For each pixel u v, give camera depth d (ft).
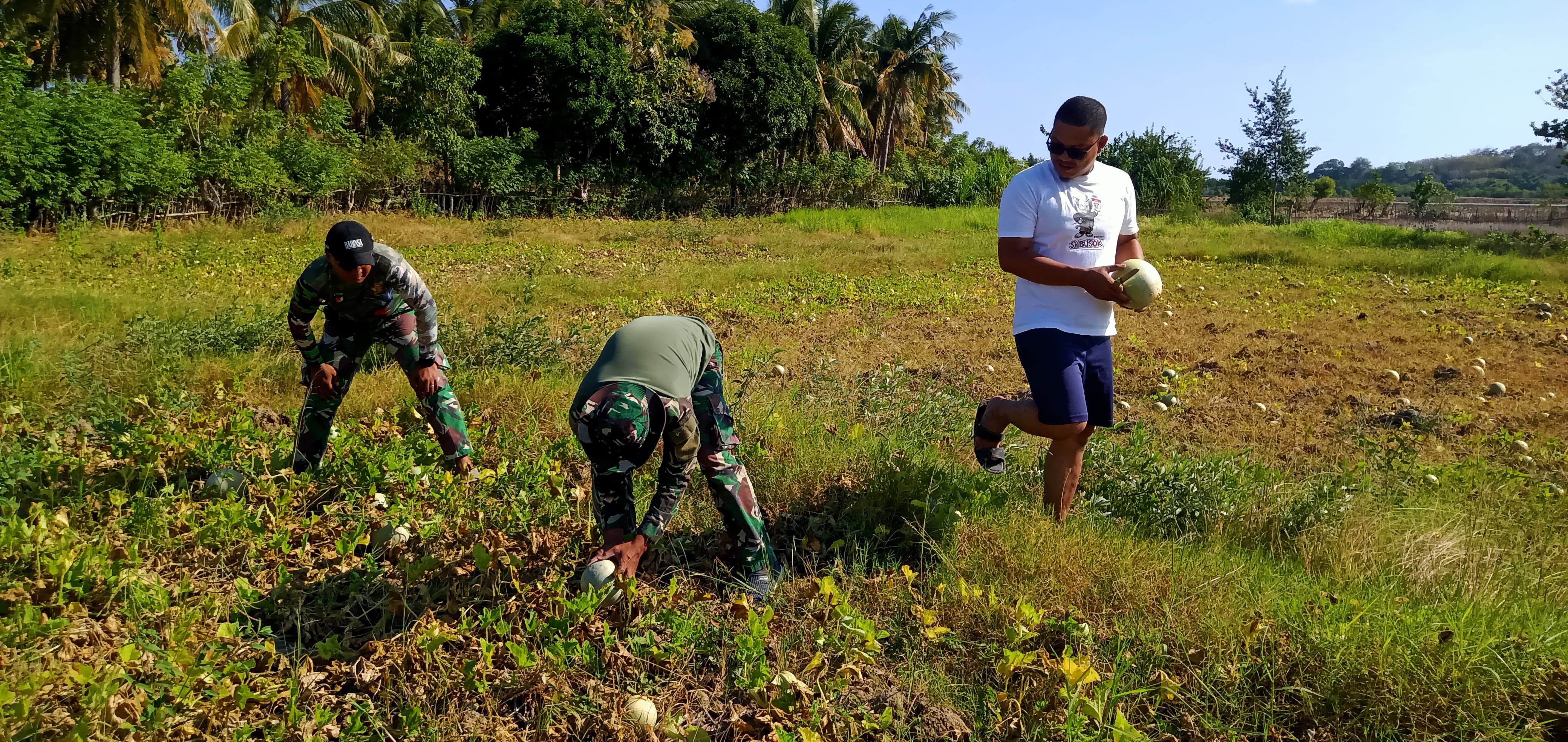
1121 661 9.76
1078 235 12.75
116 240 50.26
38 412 16.49
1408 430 20.42
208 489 13.38
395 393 18.38
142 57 74.69
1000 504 14.19
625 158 100.53
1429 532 13.92
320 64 80.33
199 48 79.77
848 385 22.59
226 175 63.98
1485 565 13.02
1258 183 116.47
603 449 10.07
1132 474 14.92
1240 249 63.46
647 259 54.90
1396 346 31.24
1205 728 9.29
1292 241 71.67
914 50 143.64
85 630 9.48
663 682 9.71
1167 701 9.61
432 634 9.57
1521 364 28.43
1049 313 12.84
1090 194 12.85
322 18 92.79
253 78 78.48
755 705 9.32
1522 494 16.65
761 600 11.23
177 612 10.07
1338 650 9.71
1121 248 13.97
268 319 24.64
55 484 12.94
